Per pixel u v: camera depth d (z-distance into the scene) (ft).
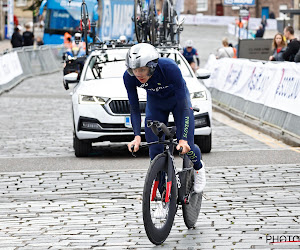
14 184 30.76
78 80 42.55
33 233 22.58
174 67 20.40
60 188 29.73
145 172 33.06
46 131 50.01
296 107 43.57
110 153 40.60
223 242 21.04
